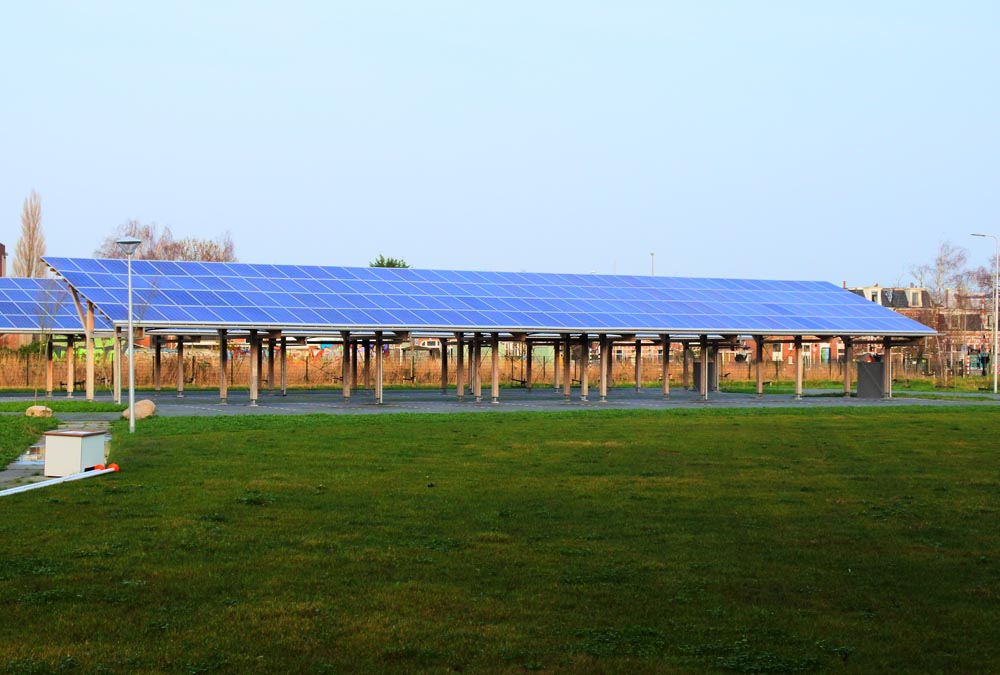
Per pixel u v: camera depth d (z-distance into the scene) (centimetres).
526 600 1223
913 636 1093
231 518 1719
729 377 8369
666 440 3041
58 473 2275
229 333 5581
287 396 5616
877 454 2703
